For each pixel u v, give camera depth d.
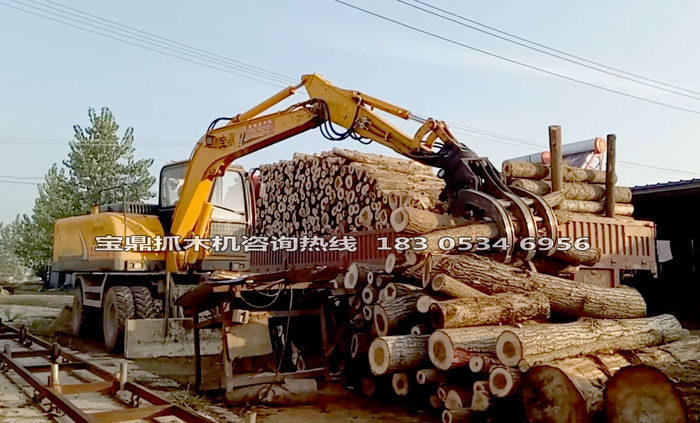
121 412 5.61
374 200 9.61
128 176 29.97
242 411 7.11
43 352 9.77
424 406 7.55
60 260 13.73
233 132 10.38
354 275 7.82
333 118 9.08
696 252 15.72
